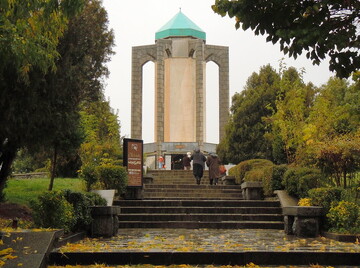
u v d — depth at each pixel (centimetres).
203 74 4891
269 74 4128
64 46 1479
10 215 1370
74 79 1508
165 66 5134
